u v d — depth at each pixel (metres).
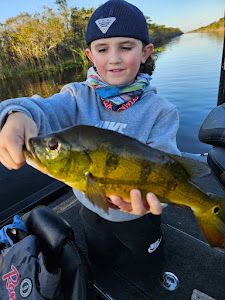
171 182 0.35
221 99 1.15
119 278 0.66
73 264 0.50
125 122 0.52
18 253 0.53
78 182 0.33
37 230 0.58
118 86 0.53
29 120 0.38
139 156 0.33
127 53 0.51
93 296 0.51
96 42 0.52
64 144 0.32
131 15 0.50
